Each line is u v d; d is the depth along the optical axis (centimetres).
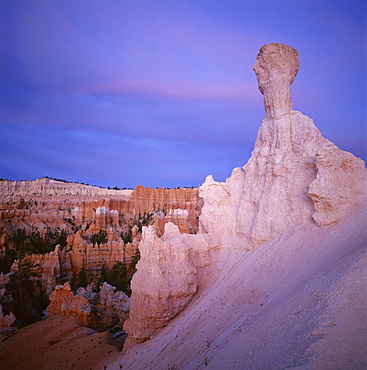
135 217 16375
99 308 5056
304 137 2761
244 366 1520
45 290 7438
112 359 3030
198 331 2442
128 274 8706
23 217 13712
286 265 2394
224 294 2652
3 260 9475
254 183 3055
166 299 2866
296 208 2636
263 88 3003
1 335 4588
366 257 1798
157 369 2284
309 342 1401
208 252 3172
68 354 3491
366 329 1331
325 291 1708
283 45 2841
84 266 8856
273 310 1914
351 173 2550
